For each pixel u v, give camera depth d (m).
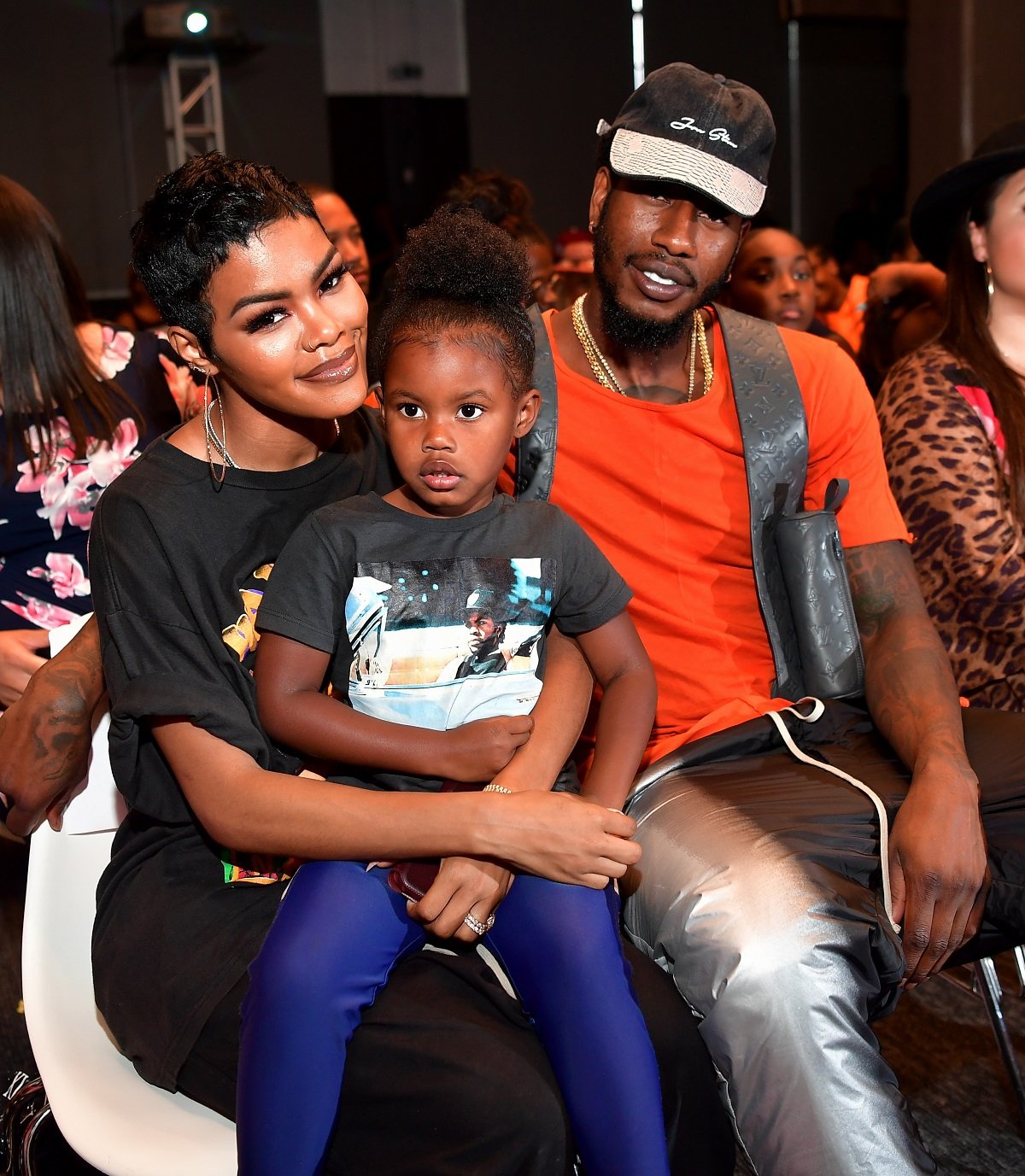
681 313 1.79
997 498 2.07
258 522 1.51
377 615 1.39
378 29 11.54
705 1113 1.38
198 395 2.38
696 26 11.52
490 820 1.30
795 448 1.82
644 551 1.81
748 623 1.86
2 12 10.45
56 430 2.19
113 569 1.43
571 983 1.30
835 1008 1.38
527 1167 1.24
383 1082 1.29
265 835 1.34
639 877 1.55
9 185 2.16
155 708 1.36
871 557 1.86
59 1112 1.42
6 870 3.09
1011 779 1.66
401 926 1.35
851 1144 1.35
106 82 10.76
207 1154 1.35
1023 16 8.95
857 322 5.18
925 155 9.73
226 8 10.70
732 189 1.71
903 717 1.71
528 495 1.80
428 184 11.81
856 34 11.24
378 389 1.75
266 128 11.41
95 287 10.98
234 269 1.36
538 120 11.85
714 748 1.70
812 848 1.49
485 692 1.40
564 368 1.86
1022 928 1.61
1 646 1.85
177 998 1.41
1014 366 2.21
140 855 1.57
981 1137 2.05
